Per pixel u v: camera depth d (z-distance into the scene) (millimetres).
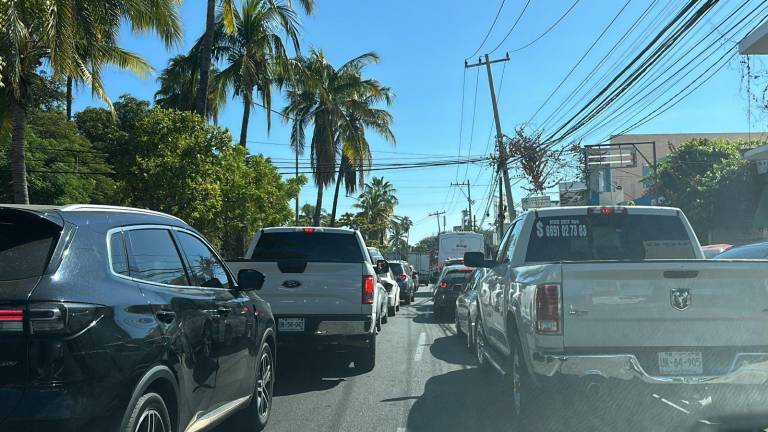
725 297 5172
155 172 15781
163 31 15406
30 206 3943
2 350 3256
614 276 5164
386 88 38719
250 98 25844
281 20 24844
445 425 6477
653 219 7047
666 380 5023
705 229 27812
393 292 19125
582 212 7027
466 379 8891
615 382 5121
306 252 9883
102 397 3459
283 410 7176
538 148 27078
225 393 5223
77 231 3834
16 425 3205
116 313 3699
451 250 37312
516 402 6258
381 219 73125
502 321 7035
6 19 11008
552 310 5188
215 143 16828
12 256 3574
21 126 13688
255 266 8820
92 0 13438
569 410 5836
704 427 5750
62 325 3342
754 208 25562
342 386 8461
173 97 31391
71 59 12328
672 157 33281
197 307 4777
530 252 6930
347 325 8789
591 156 29359
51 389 3273
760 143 31531
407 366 9930
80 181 22500
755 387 5082
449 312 17906
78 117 28641
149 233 4625
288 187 26047
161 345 4055
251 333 5945
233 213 20453
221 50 25141
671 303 5137
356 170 36750
